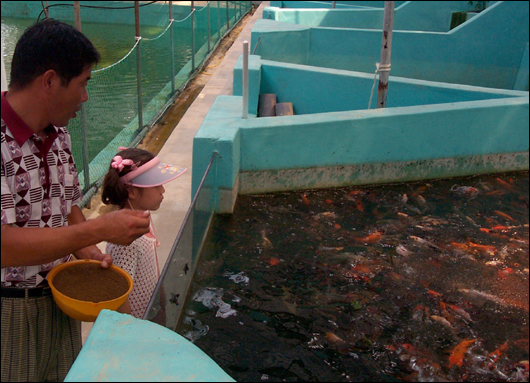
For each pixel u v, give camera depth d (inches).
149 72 317.4
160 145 258.5
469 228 188.4
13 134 52.3
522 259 169.2
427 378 117.5
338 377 116.5
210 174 169.0
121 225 53.8
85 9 754.8
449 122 220.2
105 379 38.0
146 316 78.9
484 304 145.3
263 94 274.7
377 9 480.4
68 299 56.6
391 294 147.1
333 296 144.9
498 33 378.3
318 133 203.3
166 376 39.2
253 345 124.5
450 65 387.9
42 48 50.6
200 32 490.9
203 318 131.6
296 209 196.4
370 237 176.7
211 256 160.6
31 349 59.6
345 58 388.2
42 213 57.6
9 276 56.5
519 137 235.3
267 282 149.6
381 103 235.6
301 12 470.0
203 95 327.9
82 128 178.5
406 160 222.5
